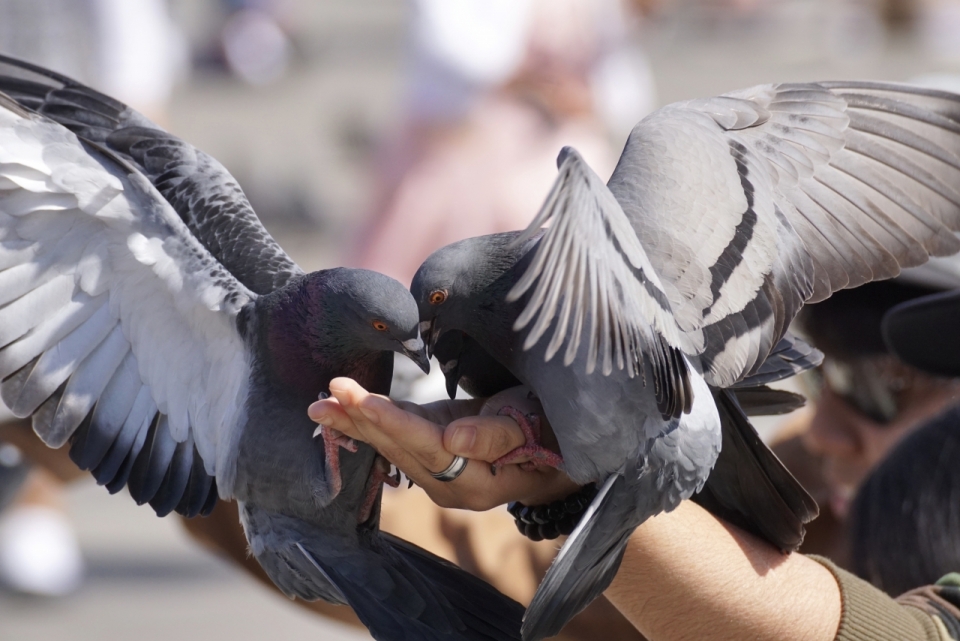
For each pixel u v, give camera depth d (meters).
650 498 4.64
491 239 5.08
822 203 5.22
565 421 4.58
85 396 5.27
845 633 4.80
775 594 4.87
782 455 7.29
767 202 5.07
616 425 4.52
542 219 3.67
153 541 12.98
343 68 36.94
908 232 5.23
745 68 35.44
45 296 5.14
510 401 4.92
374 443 4.49
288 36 36.62
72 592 11.58
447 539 6.18
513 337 4.88
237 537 6.42
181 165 5.73
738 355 4.88
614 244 4.08
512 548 6.06
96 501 14.05
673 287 4.81
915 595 5.08
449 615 4.93
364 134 26.61
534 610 4.21
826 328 6.55
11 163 4.90
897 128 5.34
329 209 22.38
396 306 4.91
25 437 6.96
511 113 11.88
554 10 11.80
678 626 4.91
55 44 10.53
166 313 5.23
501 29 11.63
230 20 35.75
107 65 10.87
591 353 4.14
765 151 5.25
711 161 5.03
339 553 5.01
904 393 6.47
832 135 5.30
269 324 5.11
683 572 4.82
